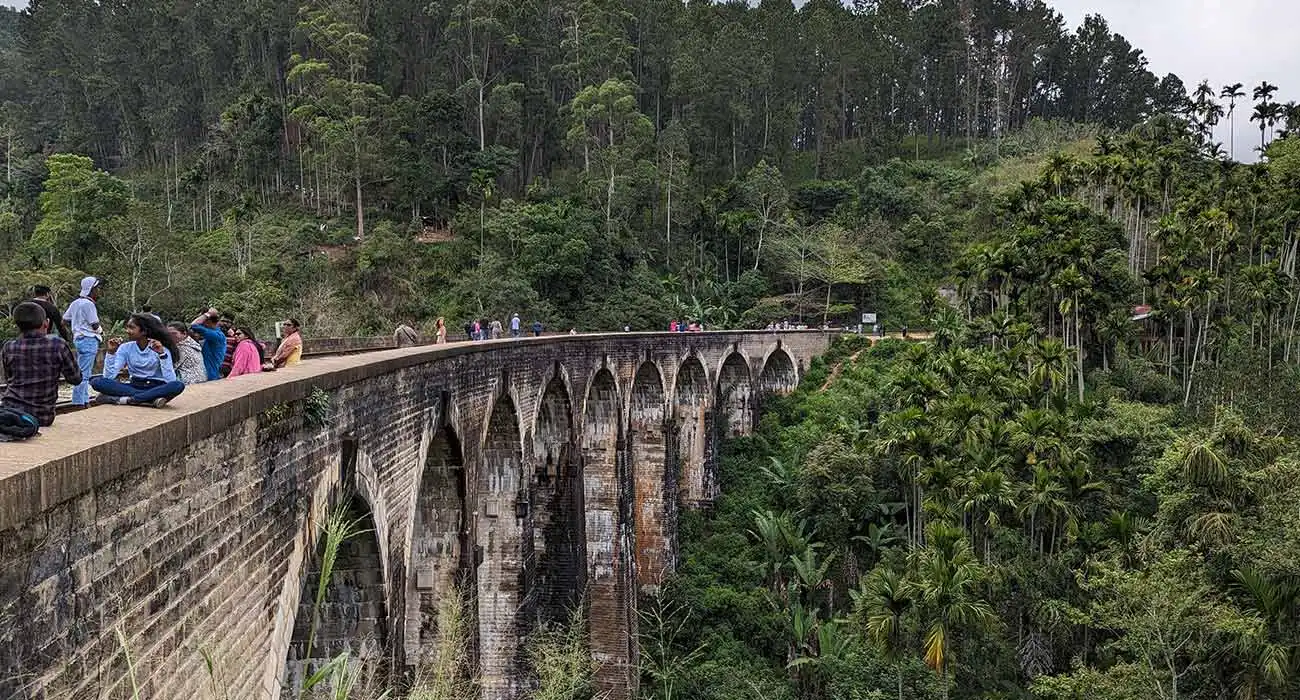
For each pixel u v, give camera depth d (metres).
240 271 69.06
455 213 87.44
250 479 10.48
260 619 10.80
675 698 35.41
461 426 20.58
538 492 31.89
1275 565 25.52
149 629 7.96
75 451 6.53
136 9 112.50
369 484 14.91
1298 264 71.88
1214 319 62.25
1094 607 28.09
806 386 72.75
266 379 11.80
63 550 6.52
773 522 50.22
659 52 117.19
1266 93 98.06
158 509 8.14
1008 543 39.47
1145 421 47.22
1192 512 30.58
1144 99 153.50
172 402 9.45
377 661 15.43
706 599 44.47
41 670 6.23
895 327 95.75
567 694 20.36
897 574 41.78
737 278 102.06
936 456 41.88
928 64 148.50
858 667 36.97
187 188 89.81
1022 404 47.88
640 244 94.00
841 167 131.38
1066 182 74.56
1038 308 62.53
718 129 120.31
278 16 103.25
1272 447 34.12
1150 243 83.00
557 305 79.06
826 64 128.88
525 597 26.47
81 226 61.34
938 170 124.81
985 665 35.06
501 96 94.50
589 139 96.19
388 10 102.25
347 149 83.81
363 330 66.12
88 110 112.88
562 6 110.75
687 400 56.81
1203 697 26.20
